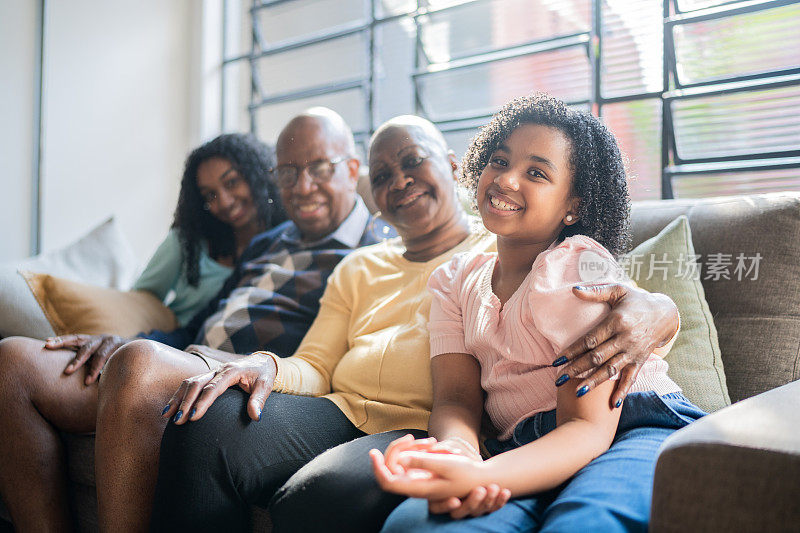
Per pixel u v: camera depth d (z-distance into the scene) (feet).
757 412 2.54
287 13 10.64
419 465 2.71
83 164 10.32
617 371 3.00
